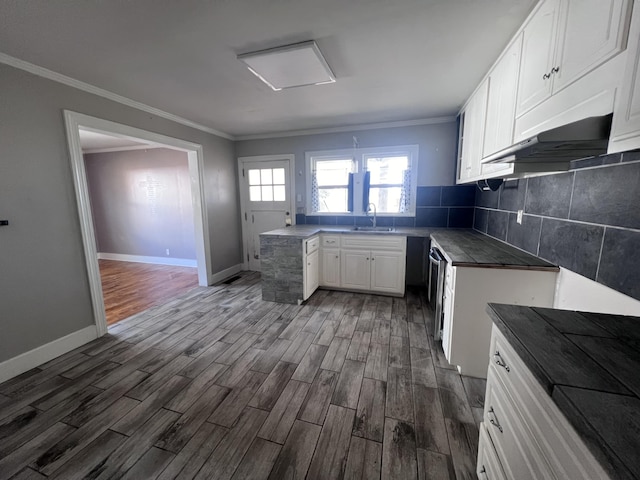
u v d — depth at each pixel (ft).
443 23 5.48
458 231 11.31
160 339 8.50
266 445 4.82
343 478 4.25
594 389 2.06
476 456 4.58
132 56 6.57
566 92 3.92
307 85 8.30
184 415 5.50
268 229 15.74
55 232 7.59
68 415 5.52
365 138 13.14
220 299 11.82
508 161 5.33
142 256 19.39
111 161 18.79
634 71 2.60
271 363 7.20
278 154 14.79
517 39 5.58
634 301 3.67
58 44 6.00
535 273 5.77
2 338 6.63
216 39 5.93
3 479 4.27
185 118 11.83
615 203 4.02
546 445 2.27
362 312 10.26
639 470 1.45
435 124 12.09
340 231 11.90
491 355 3.64
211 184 13.84
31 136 7.03
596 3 3.28
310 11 5.08
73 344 8.02
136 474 4.33
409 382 6.42
